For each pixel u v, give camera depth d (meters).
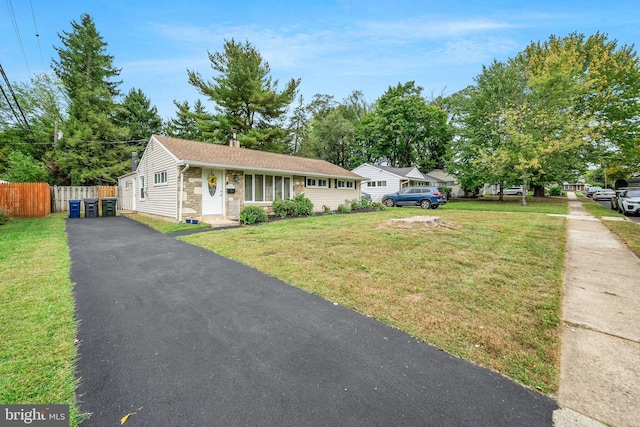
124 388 2.07
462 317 3.16
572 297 3.80
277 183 14.00
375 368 2.30
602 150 21.22
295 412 1.86
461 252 5.93
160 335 2.81
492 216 13.18
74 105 20.69
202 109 31.22
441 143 32.91
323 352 2.53
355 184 19.61
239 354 2.50
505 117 18.97
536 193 31.64
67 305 3.44
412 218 9.65
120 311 3.34
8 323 2.98
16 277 4.41
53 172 20.70
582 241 7.51
